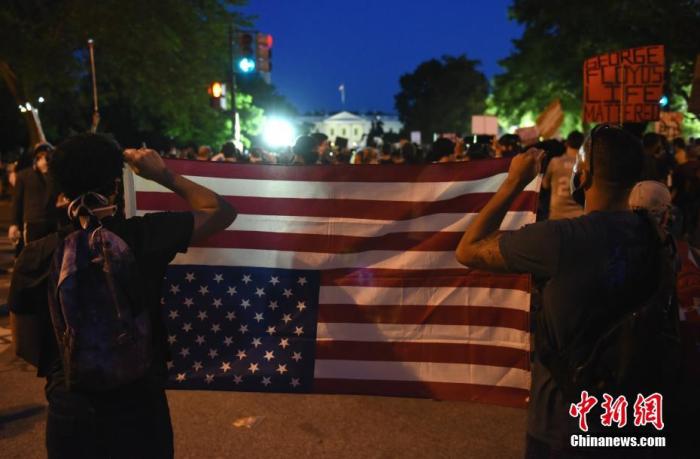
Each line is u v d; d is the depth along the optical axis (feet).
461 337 12.96
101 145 7.62
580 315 7.19
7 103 104.73
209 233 8.14
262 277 13.26
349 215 13.17
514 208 12.66
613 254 7.16
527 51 131.54
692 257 8.38
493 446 14.53
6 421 16.05
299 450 14.35
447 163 12.93
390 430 15.30
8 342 22.54
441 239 12.98
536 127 45.62
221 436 15.03
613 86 29.04
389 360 13.16
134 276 7.49
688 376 7.35
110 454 7.57
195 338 13.26
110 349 7.27
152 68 72.59
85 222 7.57
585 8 107.55
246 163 13.21
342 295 13.21
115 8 67.36
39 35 68.54
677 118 60.95
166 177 8.23
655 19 100.48
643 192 9.07
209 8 77.30
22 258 7.66
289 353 13.26
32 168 25.71
